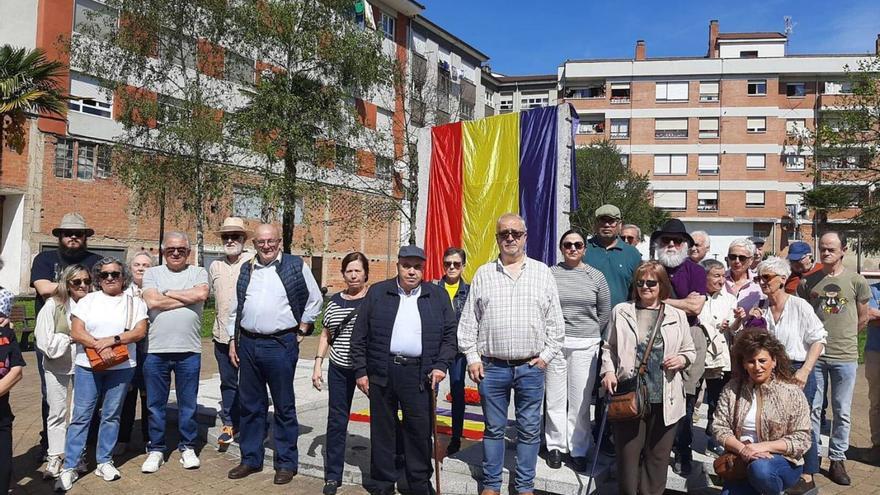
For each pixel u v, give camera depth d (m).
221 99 20.95
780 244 45.53
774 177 45.62
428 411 4.99
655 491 4.55
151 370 5.66
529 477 4.79
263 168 19.78
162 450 5.77
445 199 8.51
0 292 4.73
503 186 7.91
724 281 6.40
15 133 18.39
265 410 5.67
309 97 20.00
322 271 32.03
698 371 4.96
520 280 4.84
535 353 4.75
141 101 18.70
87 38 21.52
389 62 22.62
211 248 26.45
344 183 24.45
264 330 5.41
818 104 45.44
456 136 8.47
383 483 5.08
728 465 4.37
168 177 19.02
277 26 19.61
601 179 34.41
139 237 24.27
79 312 5.40
